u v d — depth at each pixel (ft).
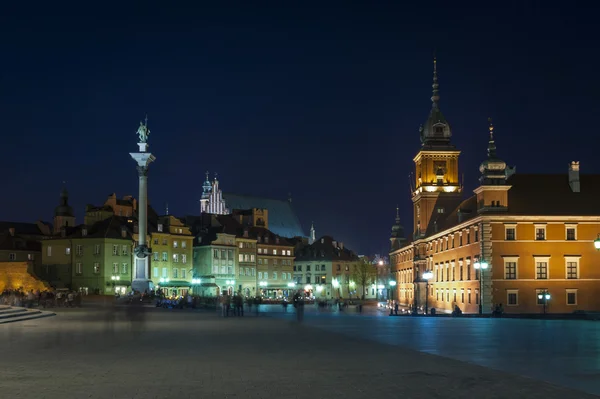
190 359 86.84
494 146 315.78
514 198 315.58
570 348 100.32
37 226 572.10
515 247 308.19
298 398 57.88
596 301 305.94
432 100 491.31
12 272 388.98
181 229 538.47
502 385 64.75
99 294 432.25
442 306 399.03
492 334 130.41
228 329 148.66
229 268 578.25
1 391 61.67
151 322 179.73
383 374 72.13
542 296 304.71
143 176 369.50
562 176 327.06
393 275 618.85
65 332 138.41
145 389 62.54
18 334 132.36
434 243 431.84
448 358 87.15
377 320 198.18
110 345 107.24
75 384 65.77
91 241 465.47
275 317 218.79
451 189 472.85
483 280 306.14
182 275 535.60
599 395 59.47
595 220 309.63
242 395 59.31
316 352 95.50
